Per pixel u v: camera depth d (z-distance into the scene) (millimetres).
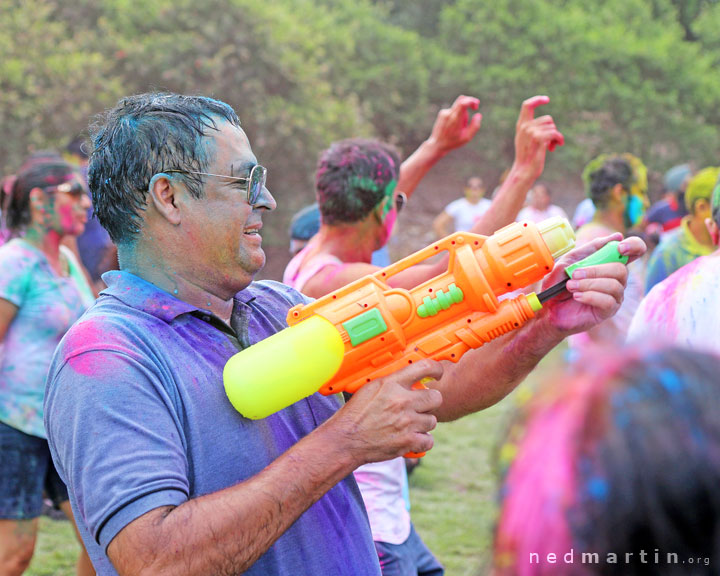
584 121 14602
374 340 1401
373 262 3176
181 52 11250
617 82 14016
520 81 13906
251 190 1509
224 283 1524
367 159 2561
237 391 1369
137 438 1297
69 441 1322
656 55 14281
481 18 14273
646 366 683
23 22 10867
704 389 649
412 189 3256
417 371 1394
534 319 1597
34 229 3402
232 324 1578
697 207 3799
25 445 3186
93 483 1276
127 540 1243
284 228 11773
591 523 638
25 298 3266
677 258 3879
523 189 2426
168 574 1229
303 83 11750
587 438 655
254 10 11352
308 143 11609
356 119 12203
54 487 3307
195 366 1438
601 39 14156
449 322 1455
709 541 616
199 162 1462
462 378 1707
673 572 618
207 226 1480
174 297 1501
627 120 14250
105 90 10867
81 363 1346
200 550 1237
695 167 13734
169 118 1468
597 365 707
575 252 1537
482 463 5285
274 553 1435
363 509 1642
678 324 2158
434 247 1467
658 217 6723
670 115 14344
